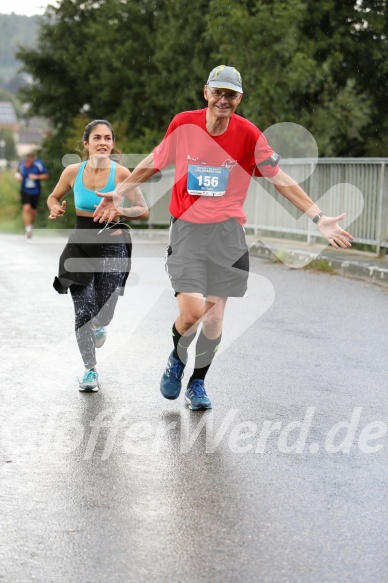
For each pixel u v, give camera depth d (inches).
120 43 1478.8
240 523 204.1
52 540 194.1
